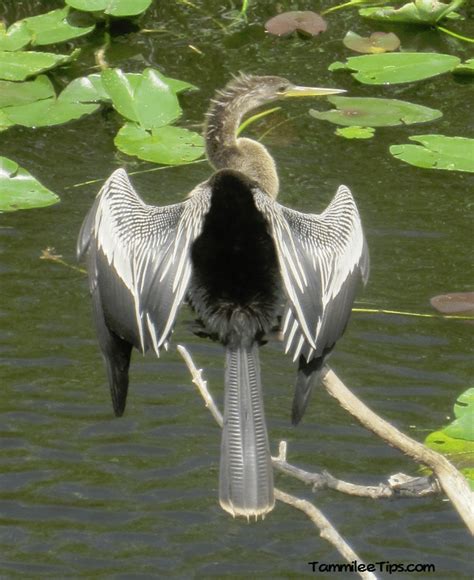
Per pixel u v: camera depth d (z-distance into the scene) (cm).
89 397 1182
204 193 768
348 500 1085
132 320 730
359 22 1869
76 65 1728
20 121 1538
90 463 1114
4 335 1244
